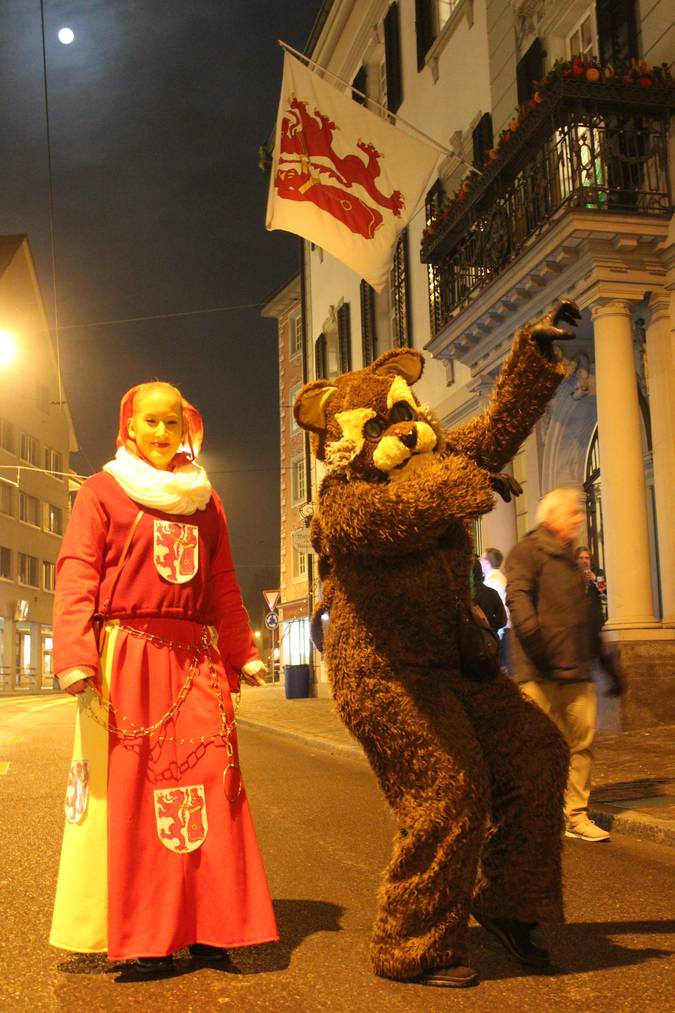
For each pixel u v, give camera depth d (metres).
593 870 4.80
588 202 10.39
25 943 3.55
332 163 12.28
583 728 5.66
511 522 13.58
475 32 15.72
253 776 8.59
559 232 10.48
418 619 3.27
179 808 3.15
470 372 14.09
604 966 3.26
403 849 3.10
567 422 12.71
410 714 3.15
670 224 10.48
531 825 3.23
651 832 5.50
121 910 3.03
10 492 42.31
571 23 13.11
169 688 3.24
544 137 11.52
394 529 3.06
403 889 3.09
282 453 37.09
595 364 10.97
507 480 3.56
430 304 16.78
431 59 17.33
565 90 10.60
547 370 3.49
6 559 41.66
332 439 3.45
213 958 3.31
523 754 3.27
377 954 3.12
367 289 21.25
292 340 37.19
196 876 3.16
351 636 3.29
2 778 8.34
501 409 3.54
